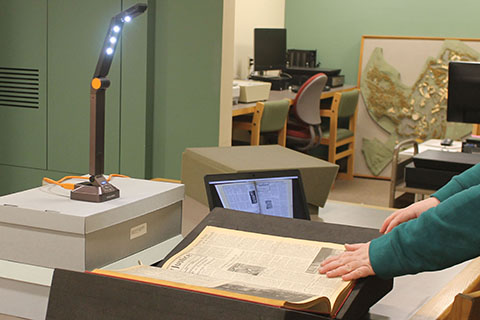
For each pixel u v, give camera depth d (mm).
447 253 905
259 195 1600
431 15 6422
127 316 923
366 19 6695
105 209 1229
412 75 6477
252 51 6562
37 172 3785
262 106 4859
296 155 1967
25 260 1235
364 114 6703
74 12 3559
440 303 1226
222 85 3408
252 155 1884
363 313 1068
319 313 899
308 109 5418
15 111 3781
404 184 3889
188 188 1915
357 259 1010
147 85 3475
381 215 1994
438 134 6434
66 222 1181
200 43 3400
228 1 3381
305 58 6727
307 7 6941
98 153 1339
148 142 3547
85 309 948
